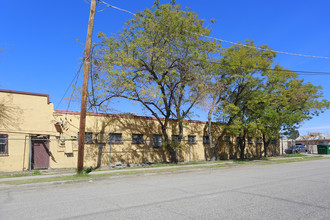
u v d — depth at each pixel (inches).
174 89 789.2
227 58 864.3
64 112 702.5
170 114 829.8
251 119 960.9
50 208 254.8
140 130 851.4
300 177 465.1
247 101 935.7
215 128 1091.3
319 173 527.2
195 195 306.0
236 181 423.8
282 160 982.4
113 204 265.7
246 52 861.8
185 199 283.9
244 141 1112.2
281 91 980.6
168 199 285.4
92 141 737.6
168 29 711.1
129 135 821.9
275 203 262.2
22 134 640.4
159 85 700.7
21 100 647.8
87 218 215.5
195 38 743.7
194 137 1011.3
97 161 739.4
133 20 711.1
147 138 866.8
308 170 595.8
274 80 930.7
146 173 567.8
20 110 643.5
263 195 302.4
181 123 829.2
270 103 972.6
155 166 743.1
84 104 530.0
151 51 679.1
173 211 233.6
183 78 750.5
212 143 1022.4
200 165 762.8
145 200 282.4
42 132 665.0
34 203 282.5
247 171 604.4
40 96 674.2
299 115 1056.2
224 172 594.2
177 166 735.7
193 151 992.2
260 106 933.2
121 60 668.1
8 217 225.3
